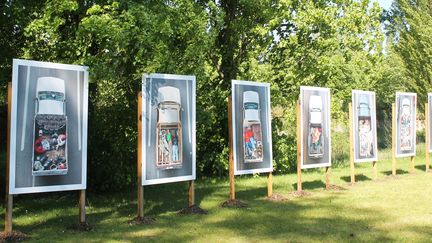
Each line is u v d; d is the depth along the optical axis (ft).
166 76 31.35
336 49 57.31
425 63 96.27
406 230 27.09
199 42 38.60
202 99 54.54
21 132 25.09
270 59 57.47
